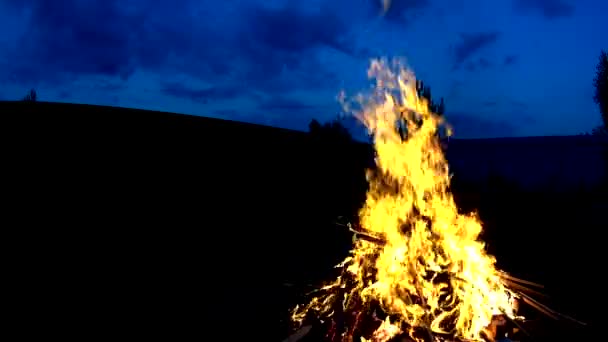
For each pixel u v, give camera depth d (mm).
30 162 6852
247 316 3701
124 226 5887
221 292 4277
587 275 4418
